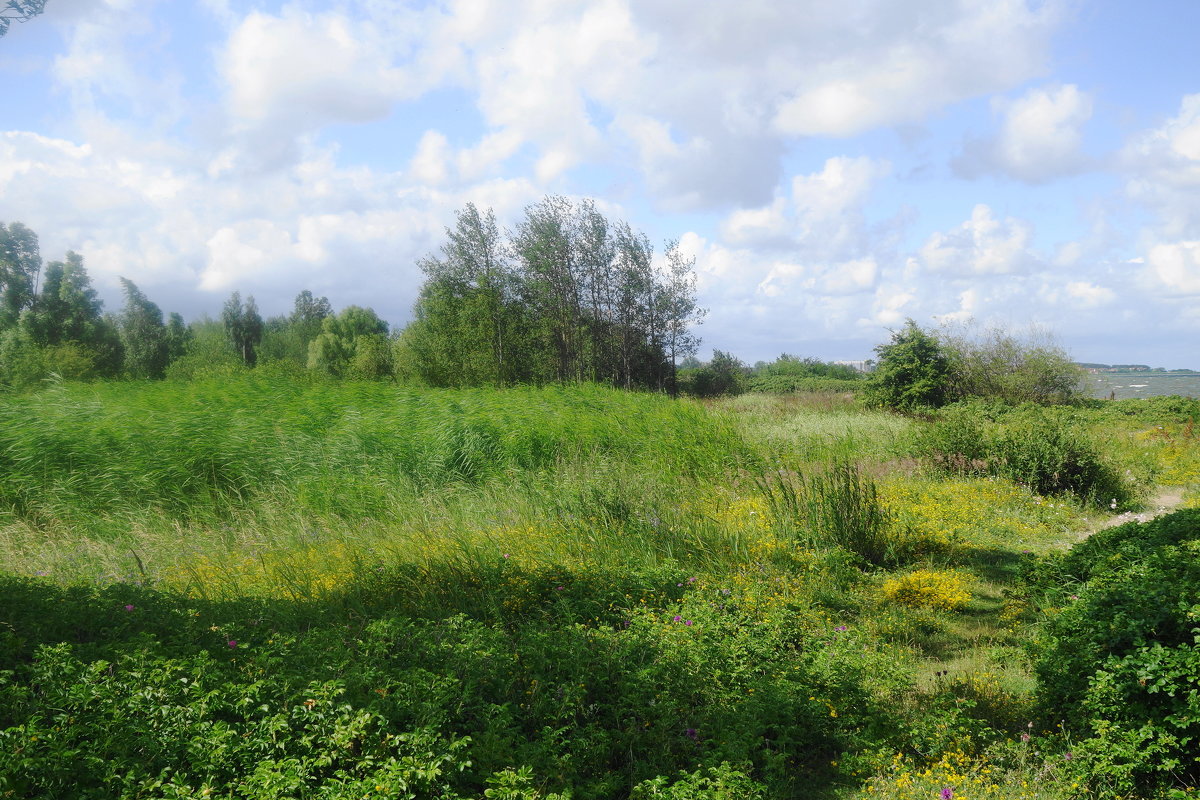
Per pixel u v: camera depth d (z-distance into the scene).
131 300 54.38
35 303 46.28
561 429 13.95
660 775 3.77
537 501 9.96
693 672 4.85
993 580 7.79
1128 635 4.12
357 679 4.16
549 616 5.99
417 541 8.18
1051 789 3.67
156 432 12.46
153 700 3.76
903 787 3.76
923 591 7.11
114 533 9.64
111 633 5.05
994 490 11.73
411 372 35.44
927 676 5.39
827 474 9.52
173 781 3.15
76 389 19.38
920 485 12.08
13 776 3.09
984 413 18.92
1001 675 5.27
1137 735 3.66
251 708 3.85
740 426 16.97
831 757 4.32
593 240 35.28
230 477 11.73
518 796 3.27
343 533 9.24
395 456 12.45
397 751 3.59
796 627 5.86
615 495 9.21
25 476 11.21
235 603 5.99
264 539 9.21
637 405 17.61
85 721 3.66
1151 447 17.12
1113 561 6.20
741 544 8.08
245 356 67.81
